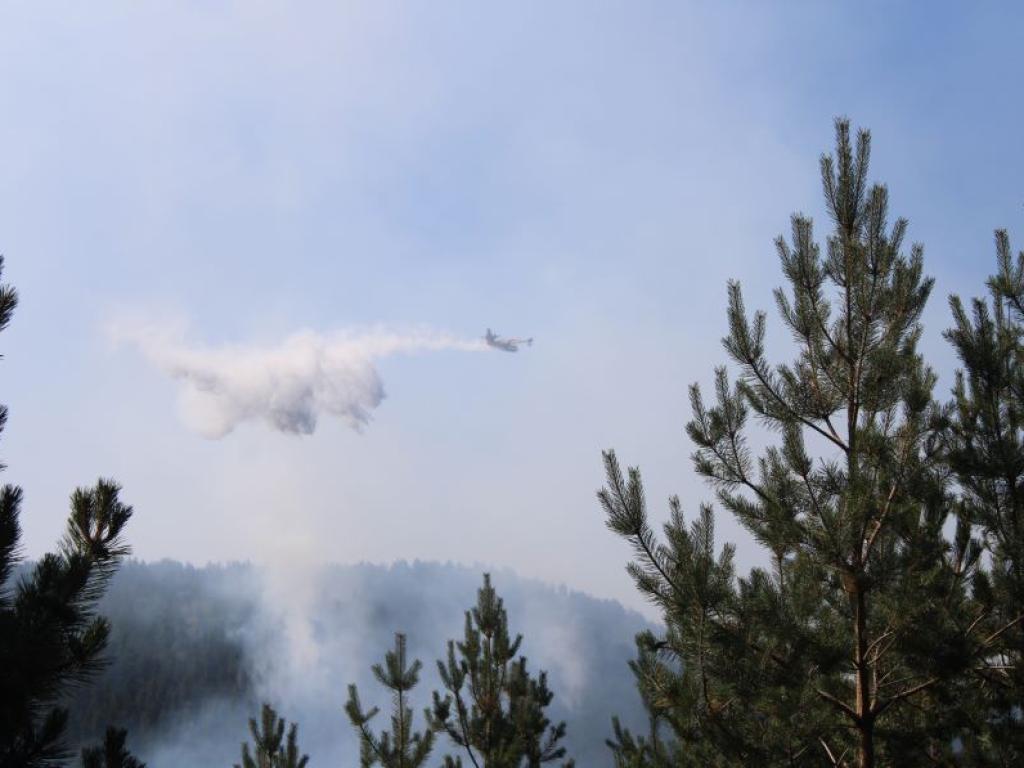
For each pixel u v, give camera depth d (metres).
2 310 5.19
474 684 15.09
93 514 5.34
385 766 14.05
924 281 9.06
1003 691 9.59
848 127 9.46
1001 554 9.91
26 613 4.84
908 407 8.55
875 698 9.00
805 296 9.49
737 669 8.19
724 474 9.54
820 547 8.48
